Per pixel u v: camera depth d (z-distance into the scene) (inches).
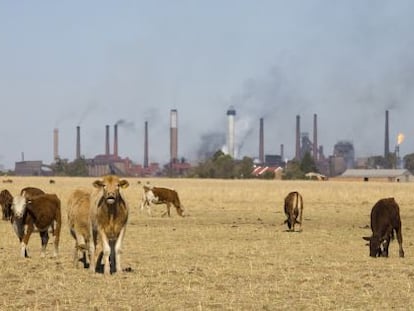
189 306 1512.1
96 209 1907.0
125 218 1921.8
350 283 1804.9
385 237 2399.1
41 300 1574.8
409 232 3575.3
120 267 1935.3
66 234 3179.1
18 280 1835.6
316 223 4087.1
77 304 1533.0
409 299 1595.7
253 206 5807.1
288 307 1505.9
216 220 4306.1
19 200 2304.4
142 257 2351.1
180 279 1857.8
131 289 1704.0
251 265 2129.7
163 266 2112.5
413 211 5423.2
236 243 2854.3
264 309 1487.5
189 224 3939.5
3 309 1475.1
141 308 1491.1
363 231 3506.4
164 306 1509.6
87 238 2064.5
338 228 3708.2
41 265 2127.2
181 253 2476.6
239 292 1675.7
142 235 3189.0
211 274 1950.1
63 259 2282.2
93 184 1882.4
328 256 2413.9
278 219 4436.5
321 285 1771.7
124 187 1886.1
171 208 5433.1
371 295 1635.1
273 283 1802.4
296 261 2260.1
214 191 7869.1
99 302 1545.3
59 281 1812.3
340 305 1525.6
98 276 1877.5
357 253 2518.5
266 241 2950.3
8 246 2706.7
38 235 3110.2
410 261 2284.7
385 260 2308.1
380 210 2401.6
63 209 4692.4
